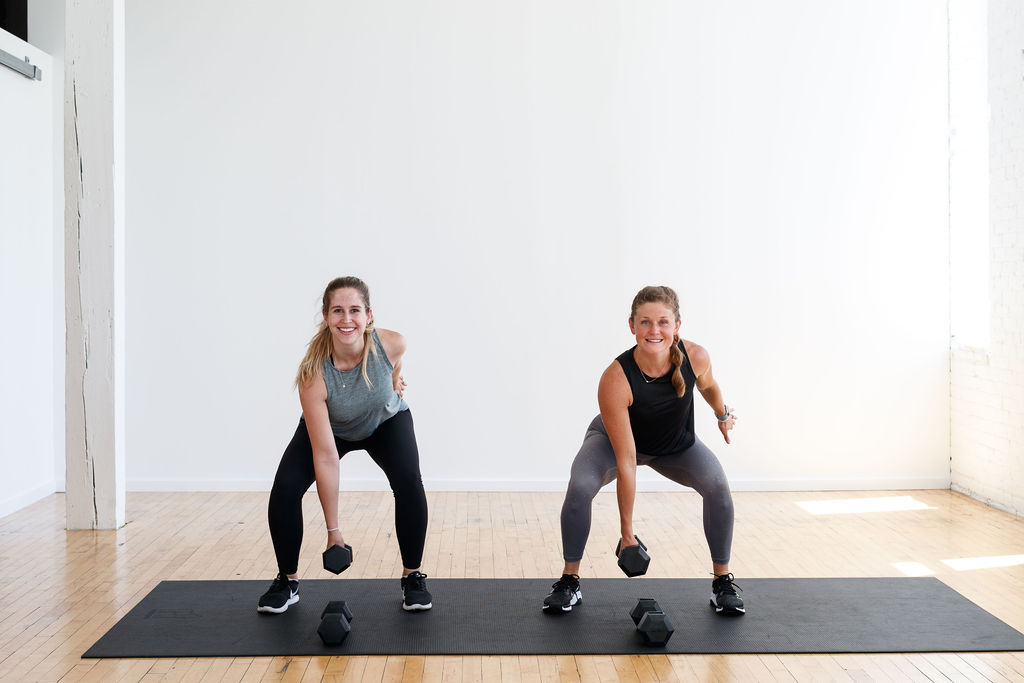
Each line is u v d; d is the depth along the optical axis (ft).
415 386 19.58
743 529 16.37
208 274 19.35
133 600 12.31
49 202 19.08
